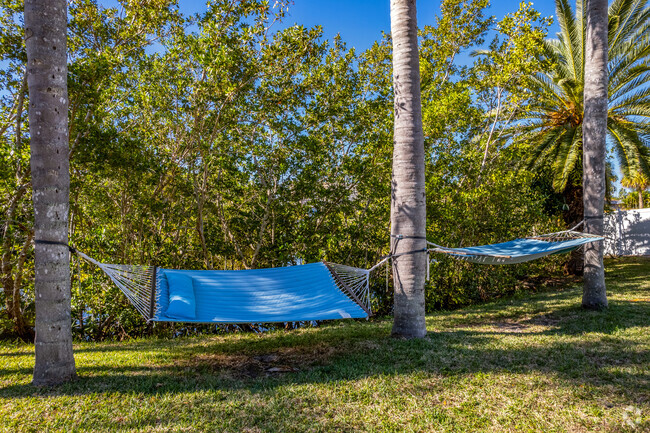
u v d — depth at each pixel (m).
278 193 7.98
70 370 3.86
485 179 10.03
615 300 7.69
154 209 6.93
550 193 13.07
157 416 3.07
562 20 11.54
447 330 5.96
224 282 5.05
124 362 4.68
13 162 5.56
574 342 4.86
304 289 5.04
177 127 7.34
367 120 8.37
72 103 5.61
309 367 4.34
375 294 8.75
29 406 3.24
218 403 3.30
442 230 9.28
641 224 18.52
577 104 11.57
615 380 3.56
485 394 3.38
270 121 7.82
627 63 10.92
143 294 4.35
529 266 11.88
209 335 6.69
